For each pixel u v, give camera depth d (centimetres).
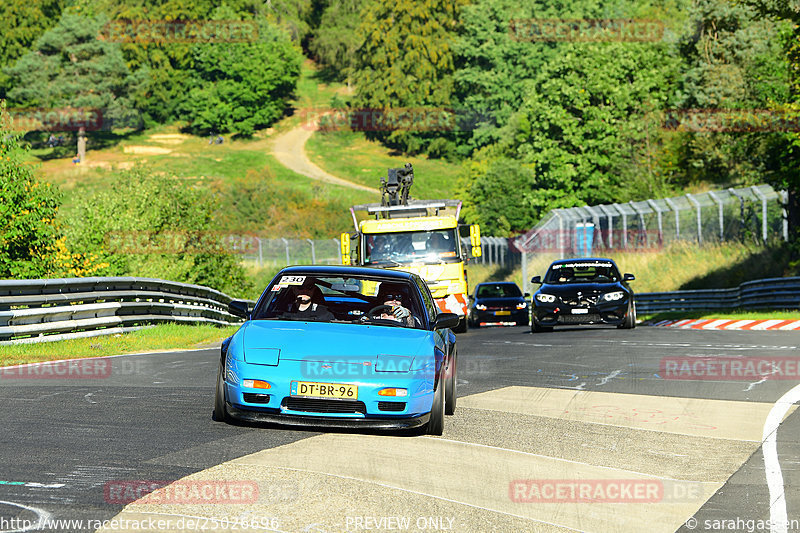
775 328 5447
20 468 1627
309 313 2309
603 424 2264
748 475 1744
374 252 5950
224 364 2119
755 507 1524
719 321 5850
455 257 5966
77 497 1441
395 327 2252
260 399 2023
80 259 7575
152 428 2056
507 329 6950
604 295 5531
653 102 15562
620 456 1909
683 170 13200
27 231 7150
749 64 12469
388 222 5988
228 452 1809
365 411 2003
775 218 9588
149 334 5191
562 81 16150
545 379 3092
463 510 1469
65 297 4475
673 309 9150
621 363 3525
